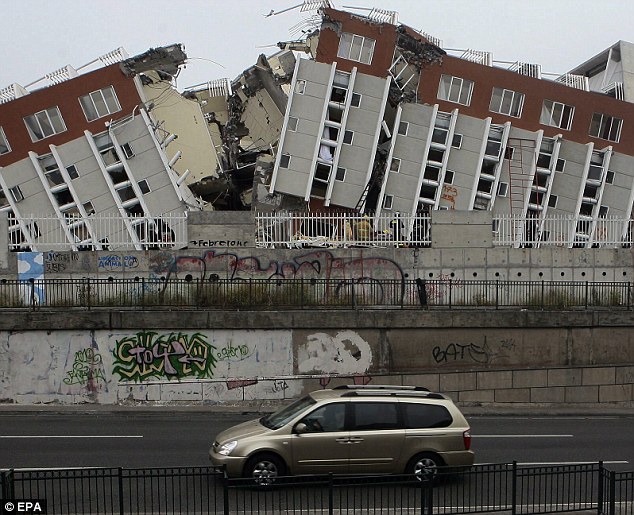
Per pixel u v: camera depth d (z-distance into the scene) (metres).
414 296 24.30
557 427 18.81
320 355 21.12
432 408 12.66
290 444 12.16
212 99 52.50
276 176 38.91
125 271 25.27
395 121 39.53
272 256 25.45
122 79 38.91
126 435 16.91
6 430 17.48
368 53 39.25
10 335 20.42
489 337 21.58
